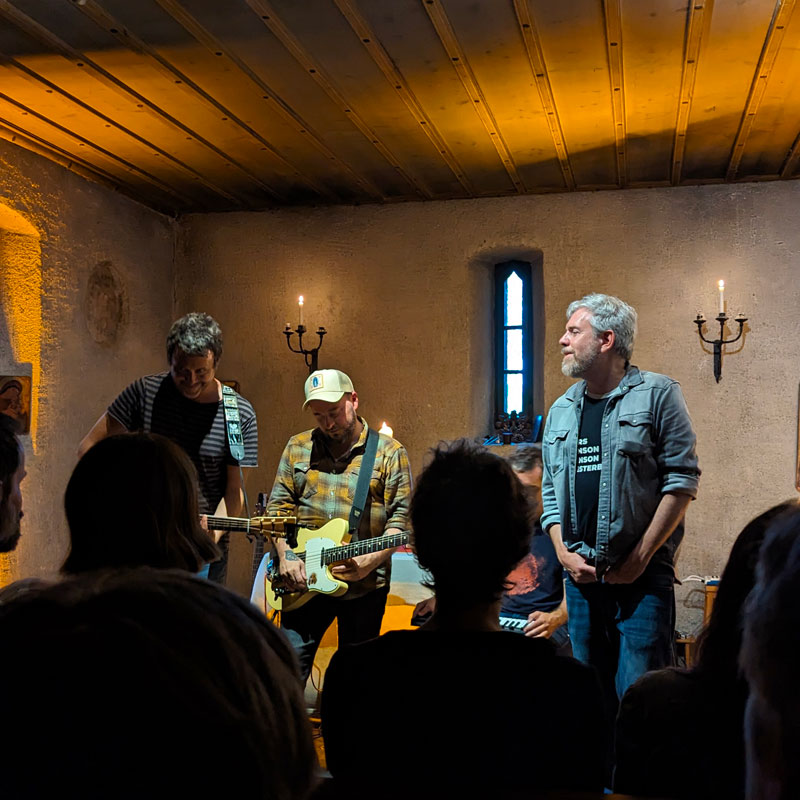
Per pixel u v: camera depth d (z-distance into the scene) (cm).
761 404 518
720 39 339
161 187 552
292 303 600
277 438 600
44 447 488
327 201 586
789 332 516
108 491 149
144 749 28
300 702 35
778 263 520
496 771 124
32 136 459
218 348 328
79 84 391
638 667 279
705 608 483
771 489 514
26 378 478
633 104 411
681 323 532
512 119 433
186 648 31
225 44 350
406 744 127
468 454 148
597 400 299
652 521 279
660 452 284
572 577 289
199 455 335
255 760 30
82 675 28
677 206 537
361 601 336
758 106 410
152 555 150
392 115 429
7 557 460
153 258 597
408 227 583
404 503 343
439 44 348
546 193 557
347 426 345
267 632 37
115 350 553
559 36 338
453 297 574
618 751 130
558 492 300
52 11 322
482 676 127
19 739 27
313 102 413
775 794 56
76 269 516
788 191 520
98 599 32
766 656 57
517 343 602
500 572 141
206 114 430
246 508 349
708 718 122
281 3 314
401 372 580
